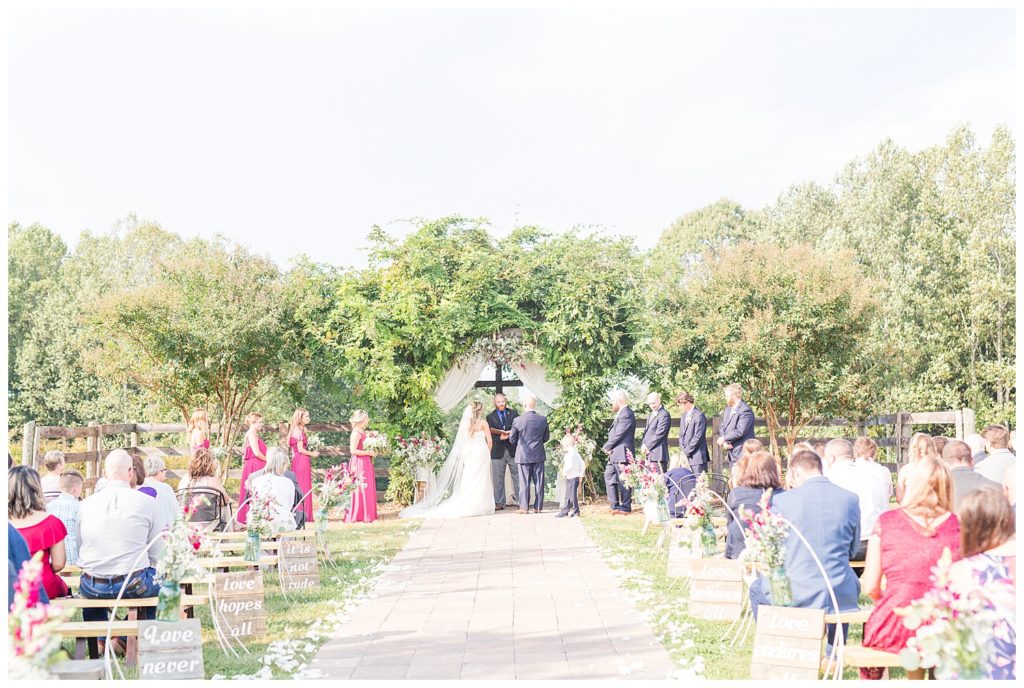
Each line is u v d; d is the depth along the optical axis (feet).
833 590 15.64
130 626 16.63
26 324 116.57
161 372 48.65
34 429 41.73
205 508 25.66
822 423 52.39
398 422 50.19
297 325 49.75
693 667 17.11
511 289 51.42
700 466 39.04
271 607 24.14
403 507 49.11
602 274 49.80
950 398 81.92
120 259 126.21
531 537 37.29
